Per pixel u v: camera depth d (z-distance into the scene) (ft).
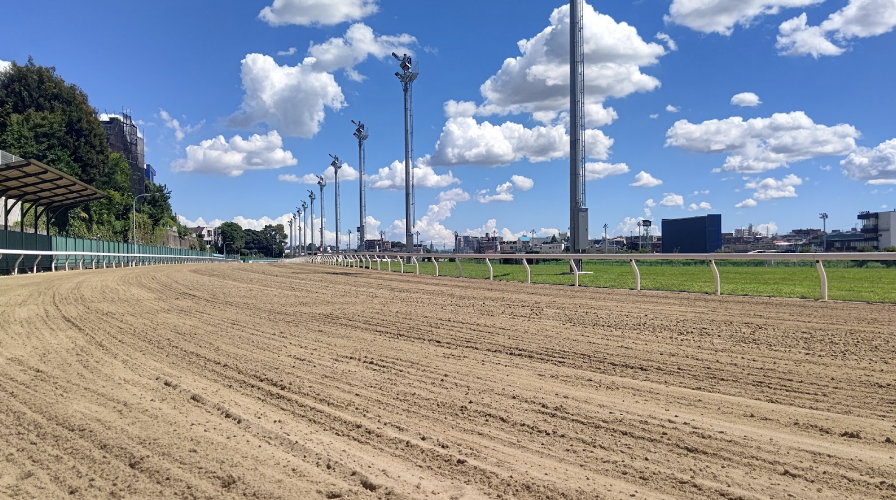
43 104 211.00
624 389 21.97
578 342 31.53
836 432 17.04
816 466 14.57
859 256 47.70
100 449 15.83
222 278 89.86
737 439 16.49
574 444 16.19
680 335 33.22
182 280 83.87
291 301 53.88
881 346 29.30
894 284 68.90
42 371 25.08
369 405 19.97
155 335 34.68
